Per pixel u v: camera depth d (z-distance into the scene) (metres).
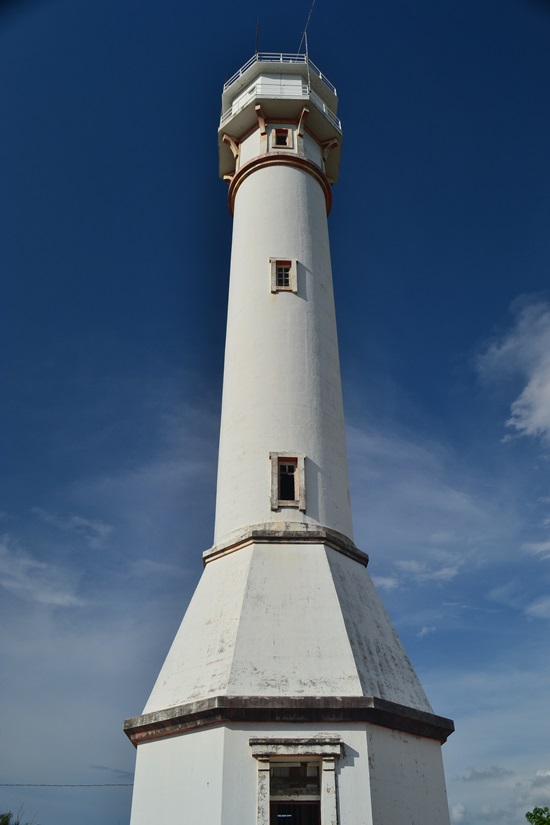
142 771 20.67
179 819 18.73
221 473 26.02
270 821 19.28
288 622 21.09
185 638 22.58
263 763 18.39
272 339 27.33
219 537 24.70
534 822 33.09
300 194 31.44
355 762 18.56
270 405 25.91
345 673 19.98
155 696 21.69
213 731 19.17
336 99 35.81
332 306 30.12
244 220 31.19
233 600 21.98
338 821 17.81
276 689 19.44
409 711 20.39
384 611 23.70
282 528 23.36
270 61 34.34
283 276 29.12
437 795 20.55
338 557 23.56
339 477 25.61
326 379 27.28
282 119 33.53
